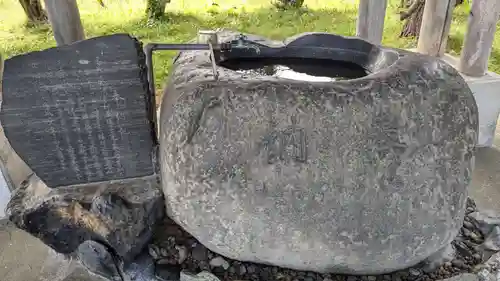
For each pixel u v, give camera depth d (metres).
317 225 1.73
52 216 1.96
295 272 1.97
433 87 1.73
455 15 3.99
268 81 1.72
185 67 2.00
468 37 3.06
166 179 1.84
